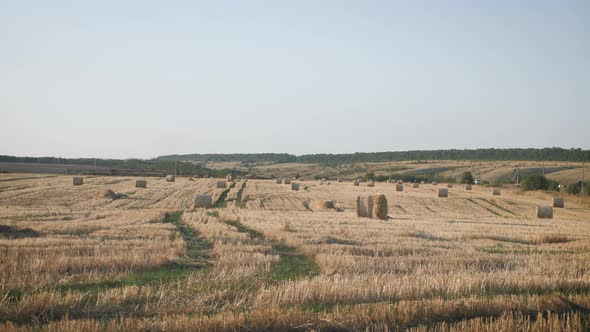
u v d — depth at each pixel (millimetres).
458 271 13992
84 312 9492
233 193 58406
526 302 10711
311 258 16688
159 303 10172
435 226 29516
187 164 138375
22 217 27594
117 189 56281
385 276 12703
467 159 177625
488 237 24156
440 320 9688
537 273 14141
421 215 42562
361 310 9672
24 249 15141
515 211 51094
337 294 10828
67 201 41469
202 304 10164
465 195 67188
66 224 23344
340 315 9320
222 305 10398
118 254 14922
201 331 8469
